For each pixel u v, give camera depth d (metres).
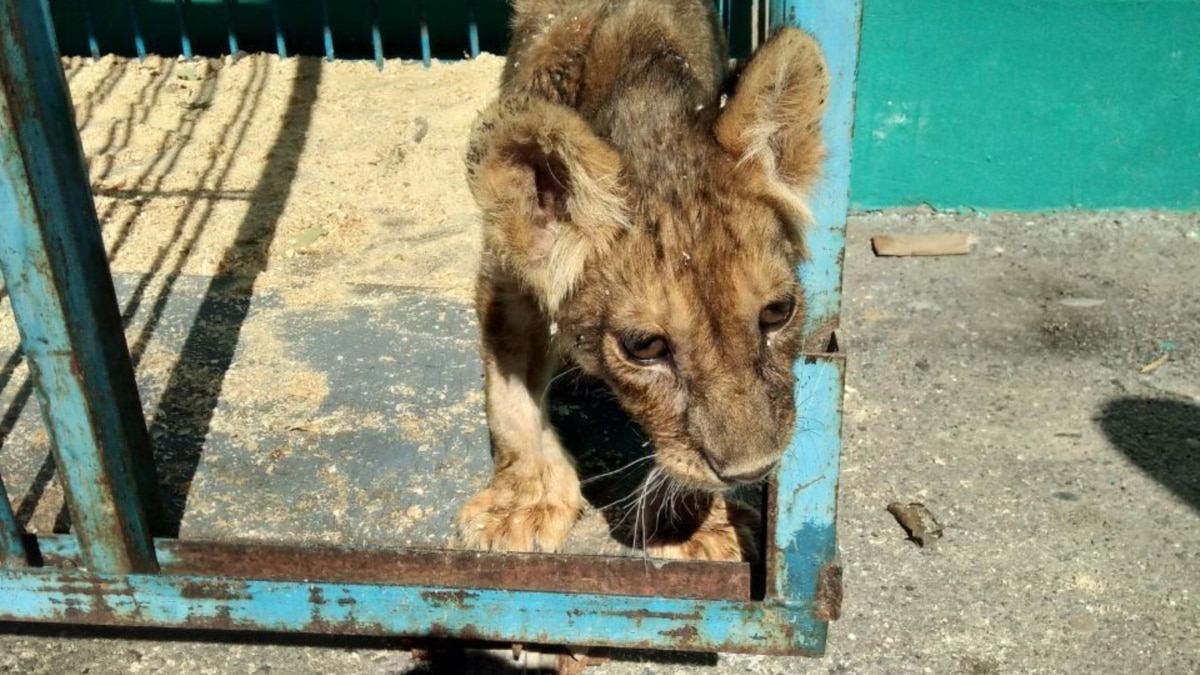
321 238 1.51
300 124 1.82
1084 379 1.29
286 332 1.33
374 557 0.90
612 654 0.97
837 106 0.83
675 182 0.86
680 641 0.89
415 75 1.98
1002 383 1.28
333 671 0.96
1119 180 1.57
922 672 0.96
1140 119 1.53
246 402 1.22
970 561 1.06
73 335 0.83
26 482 1.11
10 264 0.81
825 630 0.88
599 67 0.98
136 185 1.63
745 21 1.48
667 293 0.84
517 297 1.00
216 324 1.34
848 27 0.82
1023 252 1.52
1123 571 1.05
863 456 1.18
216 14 2.07
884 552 1.07
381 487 1.11
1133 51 1.50
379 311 1.36
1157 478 1.15
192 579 0.90
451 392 1.23
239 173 1.67
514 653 0.96
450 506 1.09
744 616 0.88
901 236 1.54
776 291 0.85
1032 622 1.00
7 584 0.91
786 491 0.85
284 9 2.06
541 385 1.05
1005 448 1.19
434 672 0.96
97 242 0.87
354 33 2.08
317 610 0.90
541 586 0.89
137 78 1.97
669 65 0.96
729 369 0.85
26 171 0.79
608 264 0.87
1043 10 1.48
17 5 0.78
